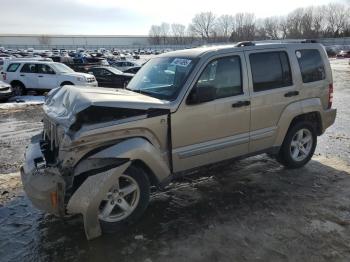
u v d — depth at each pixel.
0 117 11.88
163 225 4.16
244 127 5.01
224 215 4.37
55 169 3.75
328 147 7.28
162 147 4.31
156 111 4.14
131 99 4.07
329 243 3.75
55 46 132.88
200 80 4.50
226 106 4.74
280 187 5.17
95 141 3.76
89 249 3.72
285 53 5.45
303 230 4.00
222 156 4.87
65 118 3.84
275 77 5.32
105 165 3.75
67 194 3.69
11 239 3.92
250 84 5.00
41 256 3.61
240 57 4.94
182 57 4.86
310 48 5.82
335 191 5.03
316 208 4.52
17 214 4.48
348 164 6.16
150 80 4.99
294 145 5.82
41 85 17.97
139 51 102.19
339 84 21.14
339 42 92.69
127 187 4.05
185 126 4.41
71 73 18.14
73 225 4.20
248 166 6.02
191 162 4.57
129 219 4.09
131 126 3.96
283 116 5.42
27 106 14.34
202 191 5.06
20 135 9.23
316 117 6.01
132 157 3.88
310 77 5.77
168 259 3.53
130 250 3.69
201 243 3.79
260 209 4.51
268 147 5.39
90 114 3.76
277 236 3.89
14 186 5.36
